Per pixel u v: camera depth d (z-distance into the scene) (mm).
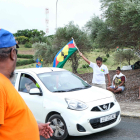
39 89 4840
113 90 9062
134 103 7504
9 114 1270
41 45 18609
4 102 1225
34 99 4828
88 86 5348
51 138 4551
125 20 9742
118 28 11281
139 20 9180
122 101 8008
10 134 1279
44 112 4539
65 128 4168
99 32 13141
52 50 17781
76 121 3994
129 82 10633
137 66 14531
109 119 4301
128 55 17703
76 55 17969
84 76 15188
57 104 4316
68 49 8023
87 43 17266
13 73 1437
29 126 1375
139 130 4859
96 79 6711
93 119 4055
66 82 5176
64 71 5730
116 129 4980
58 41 17688
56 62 8289
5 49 1343
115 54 18266
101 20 13945
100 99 4414
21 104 1334
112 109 4434
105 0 12164
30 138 1375
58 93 4547
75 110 4082
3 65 1358
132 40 11422
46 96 4609
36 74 5176
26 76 5340
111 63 35156
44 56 18500
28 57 69250
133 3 9172
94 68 6781
